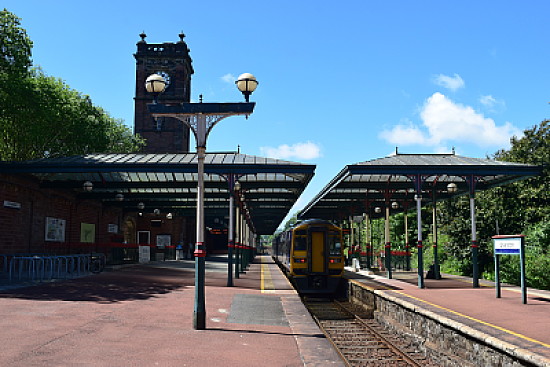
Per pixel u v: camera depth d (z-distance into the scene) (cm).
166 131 5706
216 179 2394
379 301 1631
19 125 2881
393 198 2848
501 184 2319
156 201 3497
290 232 2631
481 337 877
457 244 3431
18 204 2200
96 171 2067
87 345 755
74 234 2875
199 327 952
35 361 646
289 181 2438
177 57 5762
